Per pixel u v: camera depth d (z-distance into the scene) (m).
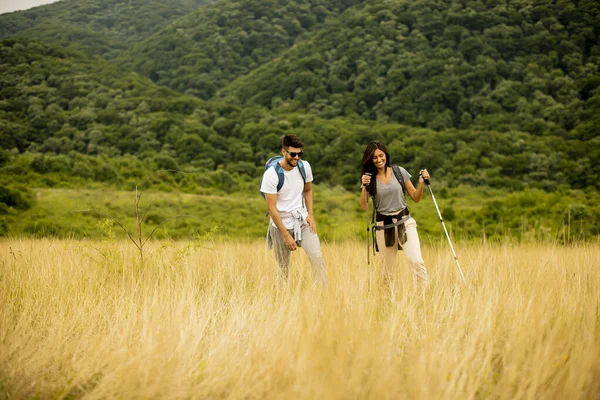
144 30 145.62
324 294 4.56
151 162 53.28
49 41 131.88
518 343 3.36
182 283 5.25
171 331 3.66
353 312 3.85
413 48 78.62
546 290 4.78
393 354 3.32
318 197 42.81
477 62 72.88
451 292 4.79
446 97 68.12
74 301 4.54
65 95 72.38
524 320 3.73
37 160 46.28
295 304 4.13
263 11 118.06
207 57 102.31
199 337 3.55
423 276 5.42
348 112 70.50
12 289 5.17
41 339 3.84
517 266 6.43
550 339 3.24
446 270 5.60
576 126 57.56
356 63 80.06
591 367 3.00
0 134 59.28
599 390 2.94
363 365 3.00
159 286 5.18
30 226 28.88
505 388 2.82
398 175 5.58
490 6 83.19
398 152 53.72
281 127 61.81
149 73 104.94
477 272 5.98
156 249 6.73
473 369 3.06
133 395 2.92
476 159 51.03
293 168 5.53
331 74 79.31
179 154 57.47
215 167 55.97
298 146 5.41
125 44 136.50
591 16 78.12
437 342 3.52
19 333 3.80
